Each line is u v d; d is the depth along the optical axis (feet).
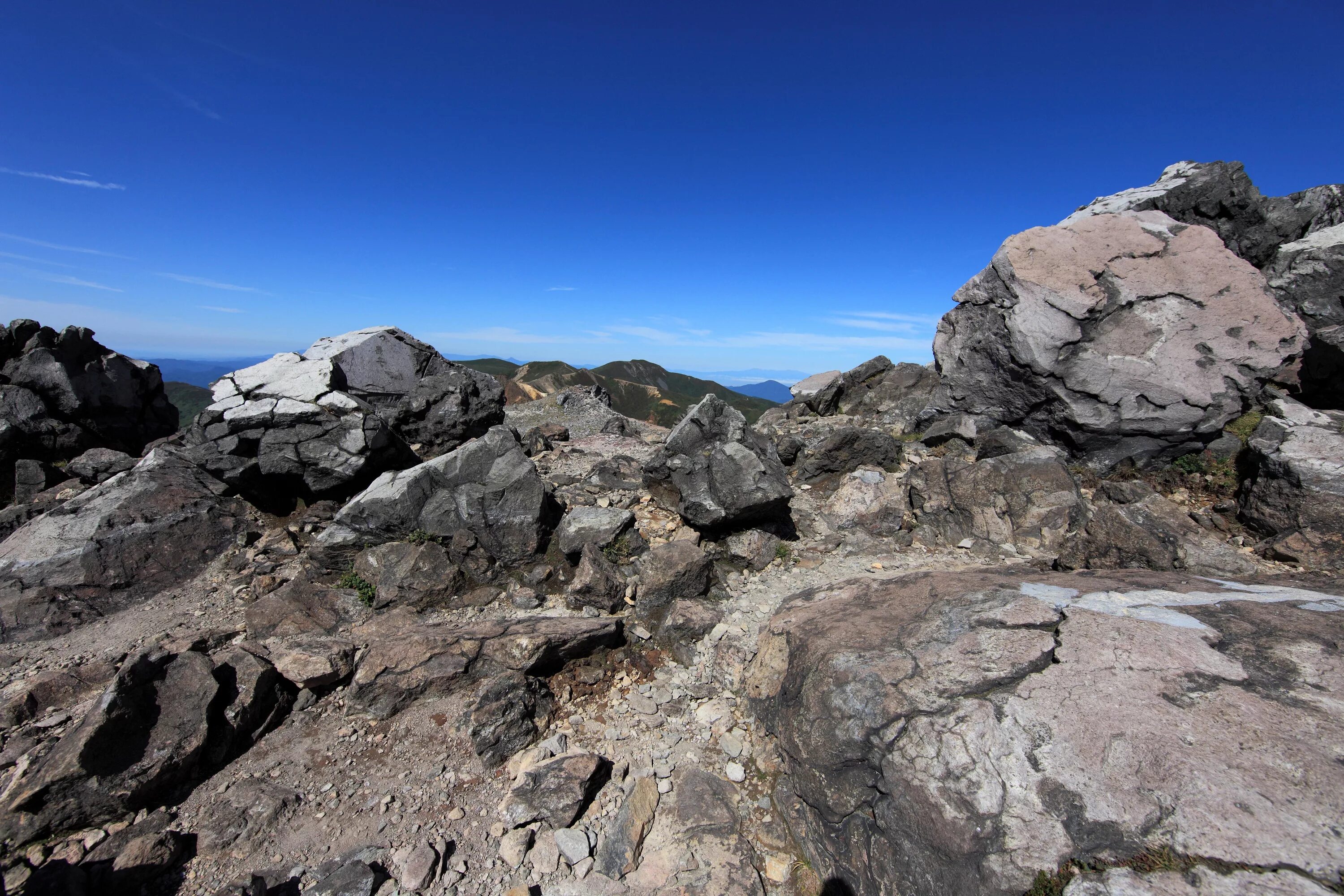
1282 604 16.98
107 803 16.07
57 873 14.08
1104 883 10.66
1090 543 27.30
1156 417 34.19
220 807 16.83
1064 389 35.81
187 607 26.99
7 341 43.78
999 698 14.03
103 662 22.06
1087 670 14.44
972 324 40.24
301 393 34.65
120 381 47.98
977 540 30.40
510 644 21.43
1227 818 10.89
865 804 13.99
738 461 29.43
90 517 29.07
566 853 15.21
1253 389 33.55
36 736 18.51
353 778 18.04
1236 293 34.19
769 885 14.70
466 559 27.68
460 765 18.45
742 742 18.58
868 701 14.70
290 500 35.04
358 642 23.44
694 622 23.70
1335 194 41.14
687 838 15.55
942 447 40.04
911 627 17.16
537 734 19.34
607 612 25.57
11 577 26.43
